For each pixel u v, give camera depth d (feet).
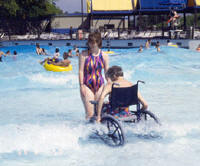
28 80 34.83
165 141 13.41
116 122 13.20
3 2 112.27
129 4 109.40
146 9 104.94
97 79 15.05
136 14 112.16
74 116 18.83
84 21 134.31
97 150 12.60
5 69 45.09
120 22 133.90
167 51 72.69
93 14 110.93
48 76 37.73
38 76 37.45
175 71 41.06
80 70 15.01
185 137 13.94
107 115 13.70
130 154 12.02
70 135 14.44
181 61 56.24
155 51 72.84
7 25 125.80
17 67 48.08
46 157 11.89
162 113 19.06
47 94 27.14
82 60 14.89
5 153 12.24
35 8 124.06
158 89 28.71
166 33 101.40
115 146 13.03
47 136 14.32
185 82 32.83
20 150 12.59
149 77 36.37
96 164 11.10
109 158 11.68
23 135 14.51
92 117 14.88
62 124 16.53
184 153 11.97
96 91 15.12
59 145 13.12
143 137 13.98
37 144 13.33
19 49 90.53
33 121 17.49
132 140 13.61
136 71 40.29
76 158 11.79
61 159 11.64
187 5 106.93
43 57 66.49
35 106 22.21
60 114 19.47
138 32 102.17
